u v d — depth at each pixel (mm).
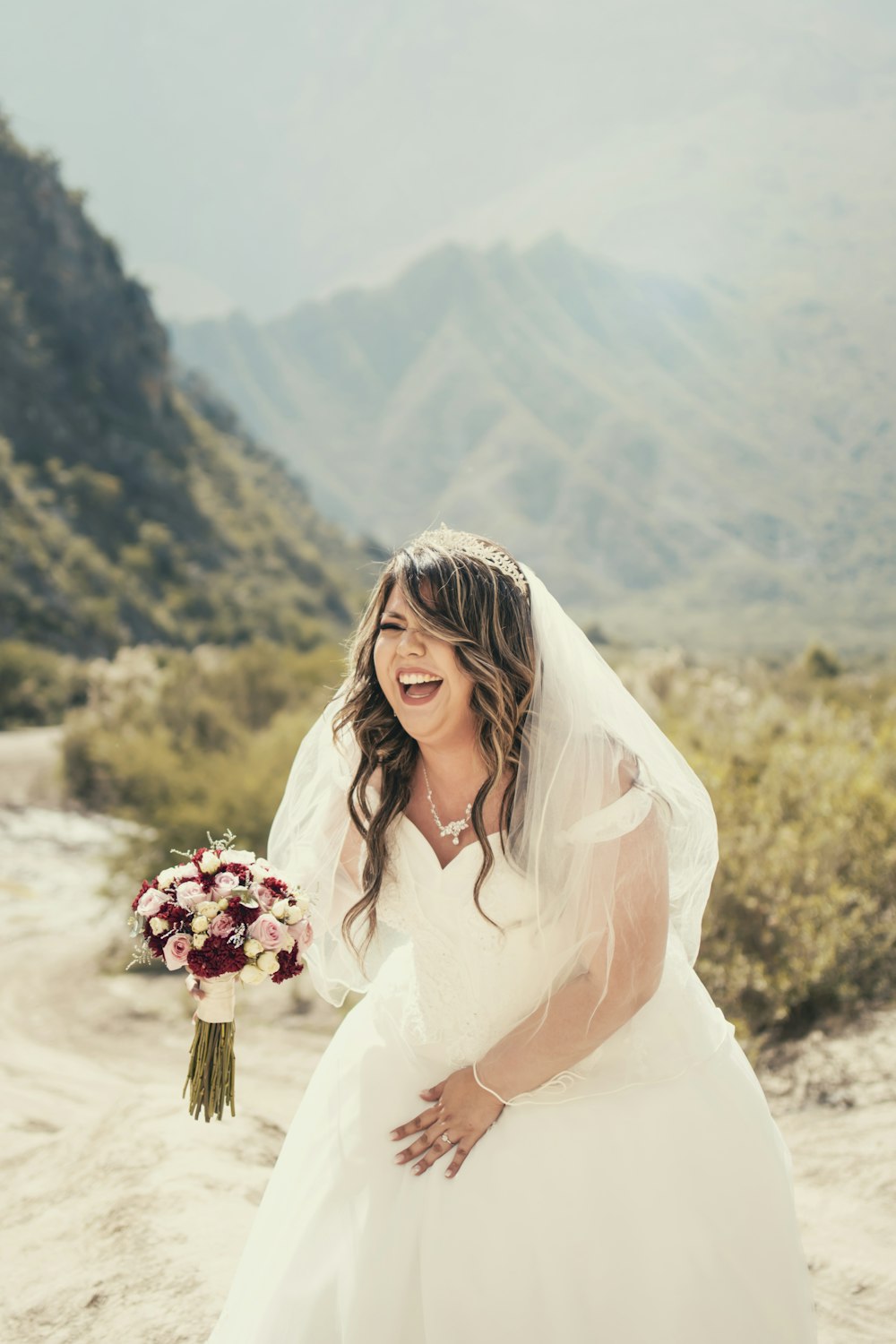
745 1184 2043
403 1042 2244
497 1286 1918
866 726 9867
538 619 2096
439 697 2086
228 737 17359
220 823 11109
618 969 1998
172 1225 2816
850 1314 2693
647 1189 1981
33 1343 2398
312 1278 2010
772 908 5547
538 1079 2021
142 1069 7121
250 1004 8320
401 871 2188
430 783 2209
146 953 2230
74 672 34969
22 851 14672
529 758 2061
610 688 2205
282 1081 6500
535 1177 1978
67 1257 2742
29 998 8945
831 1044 5055
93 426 73125
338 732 2346
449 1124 2045
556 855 2018
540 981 2104
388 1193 2037
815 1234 3109
